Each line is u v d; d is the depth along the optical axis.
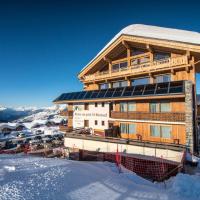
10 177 9.16
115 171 11.77
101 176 9.96
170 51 23.16
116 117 25.75
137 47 26.19
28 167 11.31
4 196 7.03
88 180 9.20
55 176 9.52
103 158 22.16
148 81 25.39
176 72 22.22
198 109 22.25
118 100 25.03
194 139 19.81
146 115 22.88
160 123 21.80
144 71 24.23
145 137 23.20
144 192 8.04
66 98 31.30
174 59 21.67
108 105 27.27
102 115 27.97
